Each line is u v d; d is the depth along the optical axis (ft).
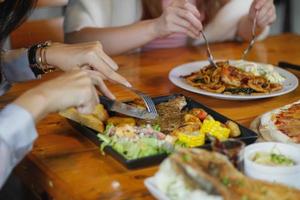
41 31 4.21
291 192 1.56
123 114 2.43
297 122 2.40
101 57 2.67
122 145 2.13
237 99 2.82
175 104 2.59
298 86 3.11
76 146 2.29
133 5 4.41
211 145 1.93
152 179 1.71
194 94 2.97
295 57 3.71
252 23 4.12
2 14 2.52
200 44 4.18
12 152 1.97
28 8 2.58
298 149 1.95
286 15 7.30
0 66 2.71
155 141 2.12
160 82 3.19
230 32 4.41
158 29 3.68
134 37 3.78
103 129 2.31
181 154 1.62
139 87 3.08
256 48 3.98
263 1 4.02
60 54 2.80
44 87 2.13
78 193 1.87
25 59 2.93
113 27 3.96
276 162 1.89
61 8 6.36
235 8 4.40
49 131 2.45
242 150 1.80
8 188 3.34
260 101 2.86
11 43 4.07
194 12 3.49
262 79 2.98
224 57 3.74
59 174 2.02
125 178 1.98
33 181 2.22
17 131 1.97
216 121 2.33
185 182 1.57
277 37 4.33
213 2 4.49
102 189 1.90
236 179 1.56
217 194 1.53
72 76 2.21
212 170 1.57
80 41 3.96
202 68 3.20
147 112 2.45
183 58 3.74
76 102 2.17
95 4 4.16
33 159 2.17
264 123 2.41
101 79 2.53
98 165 2.10
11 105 2.03
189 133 2.21
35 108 2.02
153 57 3.76
